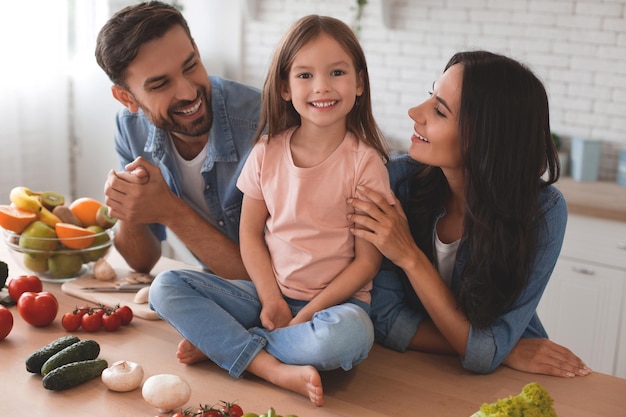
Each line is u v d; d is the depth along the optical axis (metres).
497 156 1.59
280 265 1.77
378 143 1.78
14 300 1.97
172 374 1.62
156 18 1.85
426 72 3.62
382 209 1.68
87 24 3.92
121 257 2.33
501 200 1.61
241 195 2.11
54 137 3.86
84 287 2.06
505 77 1.58
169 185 2.19
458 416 1.52
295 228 1.74
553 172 1.71
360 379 1.67
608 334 2.98
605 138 3.33
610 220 2.89
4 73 3.59
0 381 1.60
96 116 3.96
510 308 1.68
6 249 2.38
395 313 1.83
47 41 3.73
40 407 1.50
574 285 3.02
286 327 1.67
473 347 1.67
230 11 3.90
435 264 1.83
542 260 1.68
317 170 1.71
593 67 3.30
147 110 1.95
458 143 1.63
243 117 2.09
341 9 3.72
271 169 1.76
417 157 1.68
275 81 1.73
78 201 2.17
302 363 1.61
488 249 1.63
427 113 1.65
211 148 2.06
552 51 3.36
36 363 1.61
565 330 3.07
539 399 1.23
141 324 1.90
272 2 3.85
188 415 1.41
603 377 1.70
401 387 1.64
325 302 1.70
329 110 1.65
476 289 1.65
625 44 3.22
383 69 3.72
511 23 3.41
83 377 1.58
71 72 3.95
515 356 1.74
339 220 1.72
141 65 1.86
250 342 1.65
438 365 1.75
